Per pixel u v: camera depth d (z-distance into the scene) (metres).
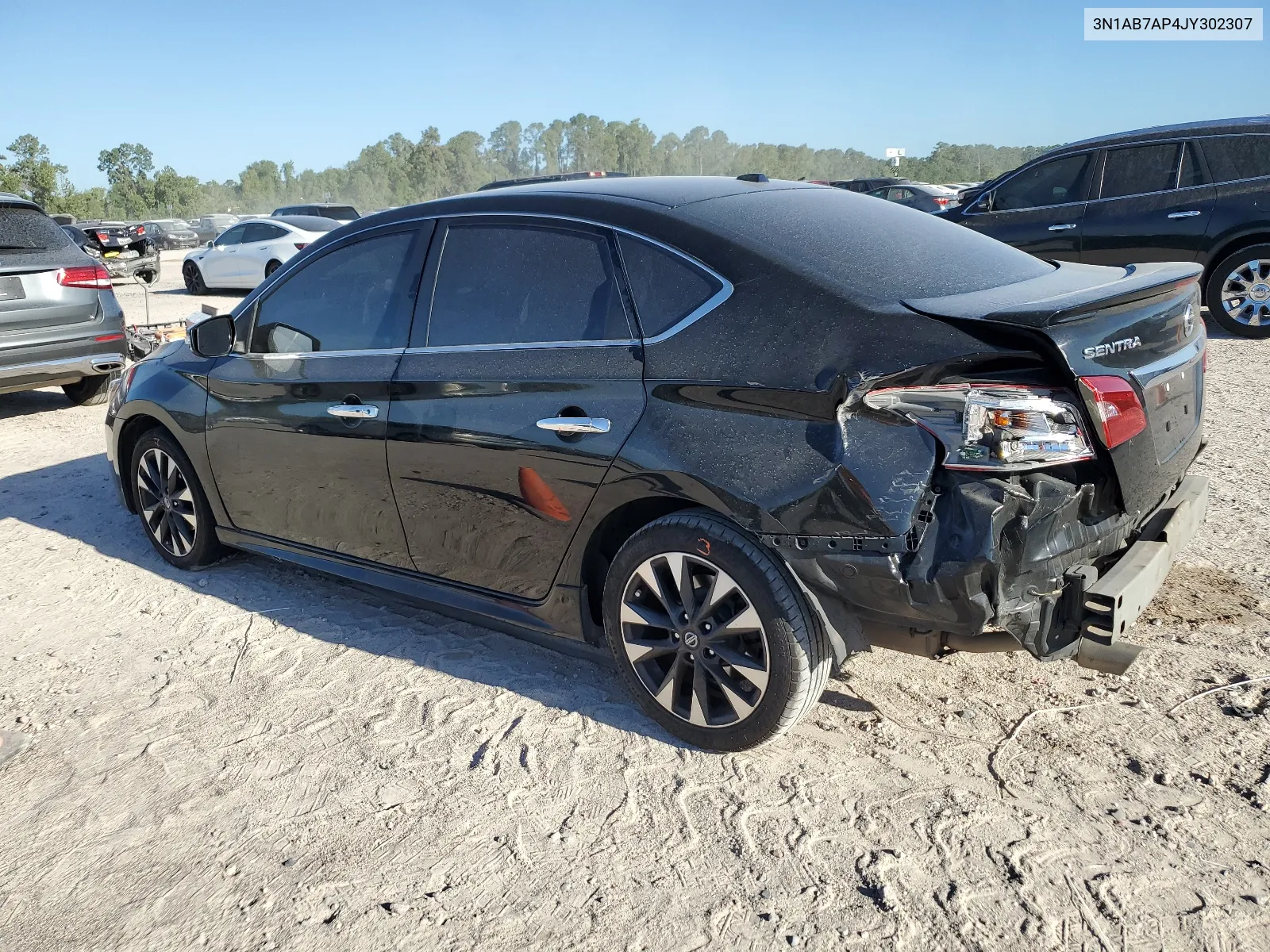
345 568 3.97
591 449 2.98
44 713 3.47
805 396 2.60
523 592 3.37
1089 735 2.95
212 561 4.71
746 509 2.67
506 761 3.02
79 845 2.74
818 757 2.93
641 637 3.08
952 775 2.80
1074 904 2.29
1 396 9.72
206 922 2.42
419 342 3.52
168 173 170.50
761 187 3.50
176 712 3.43
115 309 8.27
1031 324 2.43
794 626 2.70
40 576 4.82
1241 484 5.03
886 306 2.62
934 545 2.51
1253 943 2.15
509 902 2.43
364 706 3.40
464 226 3.51
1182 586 3.87
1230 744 2.85
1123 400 2.56
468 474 3.32
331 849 2.66
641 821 2.70
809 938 2.25
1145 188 9.06
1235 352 8.27
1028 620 2.56
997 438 2.42
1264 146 8.49
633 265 3.05
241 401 4.12
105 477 6.50
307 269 4.00
